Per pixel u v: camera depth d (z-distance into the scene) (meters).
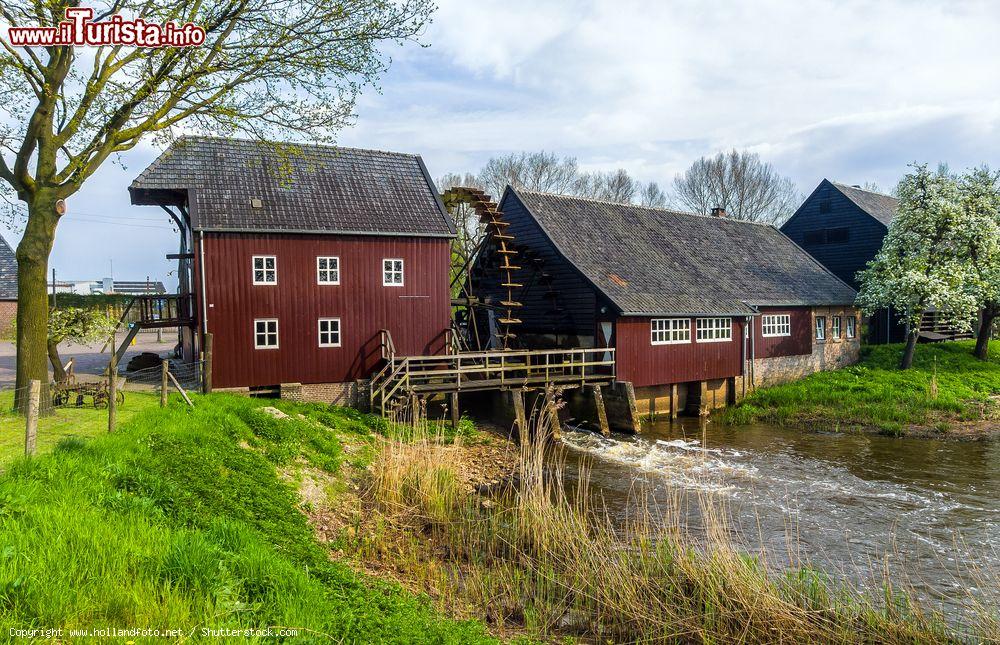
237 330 17.44
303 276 18.20
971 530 11.08
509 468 15.34
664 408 22.67
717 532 8.93
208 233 17.14
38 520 6.09
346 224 18.73
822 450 17.39
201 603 5.27
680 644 7.23
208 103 13.12
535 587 8.47
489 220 23.94
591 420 20.34
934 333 32.25
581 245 23.69
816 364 28.03
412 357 17.95
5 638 4.33
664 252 26.06
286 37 13.34
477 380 19.25
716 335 23.69
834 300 28.58
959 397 22.42
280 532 8.22
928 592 8.62
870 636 7.09
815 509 12.20
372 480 12.52
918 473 14.91
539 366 19.45
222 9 12.96
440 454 13.10
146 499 7.31
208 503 8.17
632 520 11.53
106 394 12.98
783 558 9.77
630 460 16.31
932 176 26.39
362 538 9.73
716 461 16.16
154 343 36.91
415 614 6.85
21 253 12.02
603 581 8.15
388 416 17.62
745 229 32.03
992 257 25.73
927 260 26.38
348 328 18.77
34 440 8.16
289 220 18.11
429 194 21.22
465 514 11.16
